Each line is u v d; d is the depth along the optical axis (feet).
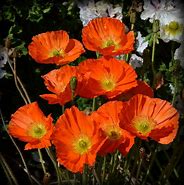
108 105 2.55
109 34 2.84
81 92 2.64
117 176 3.12
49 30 4.23
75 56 2.85
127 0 4.05
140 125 2.53
